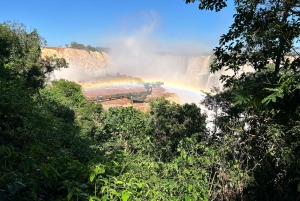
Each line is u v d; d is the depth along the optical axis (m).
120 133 6.21
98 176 2.77
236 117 5.43
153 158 5.15
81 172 2.67
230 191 4.91
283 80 3.54
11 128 5.41
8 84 6.82
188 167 4.43
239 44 5.45
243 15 5.32
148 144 5.65
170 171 4.22
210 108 9.40
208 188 4.56
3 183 2.00
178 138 10.85
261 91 3.89
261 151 5.24
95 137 6.62
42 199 2.34
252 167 5.31
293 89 3.48
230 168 5.07
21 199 2.02
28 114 5.93
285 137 4.54
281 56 5.00
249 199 4.86
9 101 5.45
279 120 4.52
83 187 2.37
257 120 5.13
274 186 5.01
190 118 13.09
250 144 5.27
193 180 3.77
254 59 5.57
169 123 12.90
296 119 4.09
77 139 6.56
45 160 3.37
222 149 5.14
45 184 2.50
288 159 4.43
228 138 5.41
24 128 5.43
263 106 4.05
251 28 5.20
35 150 3.38
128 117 6.54
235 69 5.90
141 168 3.95
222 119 5.82
